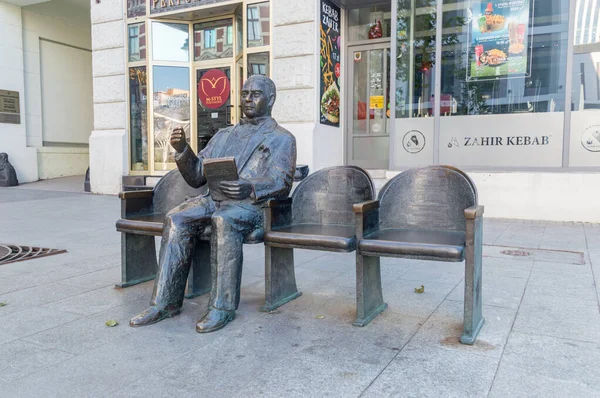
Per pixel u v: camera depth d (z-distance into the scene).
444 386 2.47
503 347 2.97
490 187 8.06
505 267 4.94
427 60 8.64
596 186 7.48
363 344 3.04
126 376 2.60
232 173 3.35
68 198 11.05
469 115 8.41
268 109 3.91
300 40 9.16
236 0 9.88
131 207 4.31
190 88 11.45
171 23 11.21
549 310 3.64
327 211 3.99
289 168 3.72
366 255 3.32
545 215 7.79
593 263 5.08
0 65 14.08
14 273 4.79
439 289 4.27
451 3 8.43
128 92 11.40
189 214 3.59
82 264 5.18
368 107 10.55
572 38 7.68
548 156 7.96
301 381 2.54
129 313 3.63
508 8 8.06
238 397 2.37
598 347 2.96
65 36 16.06
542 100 7.96
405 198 3.70
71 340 3.11
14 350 2.95
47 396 2.38
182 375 2.61
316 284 4.46
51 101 15.78
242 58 10.05
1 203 10.23
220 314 3.35
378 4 10.27
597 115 7.62
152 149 11.25
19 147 14.62
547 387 2.46
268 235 3.59
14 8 14.37
